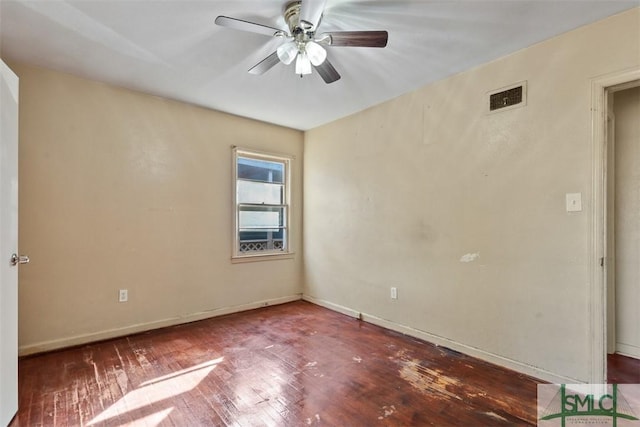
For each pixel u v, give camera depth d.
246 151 3.88
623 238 2.67
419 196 3.01
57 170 2.69
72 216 2.77
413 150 3.06
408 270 3.11
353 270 3.69
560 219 2.14
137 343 2.86
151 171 3.19
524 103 2.30
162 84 2.93
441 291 2.84
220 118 3.67
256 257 3.99
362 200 3.59
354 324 3.42
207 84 2.92
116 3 1.81
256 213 4.08
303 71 2.12
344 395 2.06
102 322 2.92
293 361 2.54
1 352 1.70
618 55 1.91
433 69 2.62
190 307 3.46
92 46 2.28
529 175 2.29
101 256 2.91
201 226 3.53
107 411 1.88
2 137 1.74
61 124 2.71
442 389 2.12
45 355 2.58
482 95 2.54
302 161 4.44
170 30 2.08
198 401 1.98
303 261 4.43
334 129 3.95
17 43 2.24
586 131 2.03
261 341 2.94
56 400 1.98
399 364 2.48
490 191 2.50
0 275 1.70
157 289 3.23
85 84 2.82
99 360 2.52
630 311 2.63
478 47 2.28
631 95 2.63
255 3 1.82
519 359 2.34
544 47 2.21
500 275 2.45
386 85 2.93
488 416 1.84
